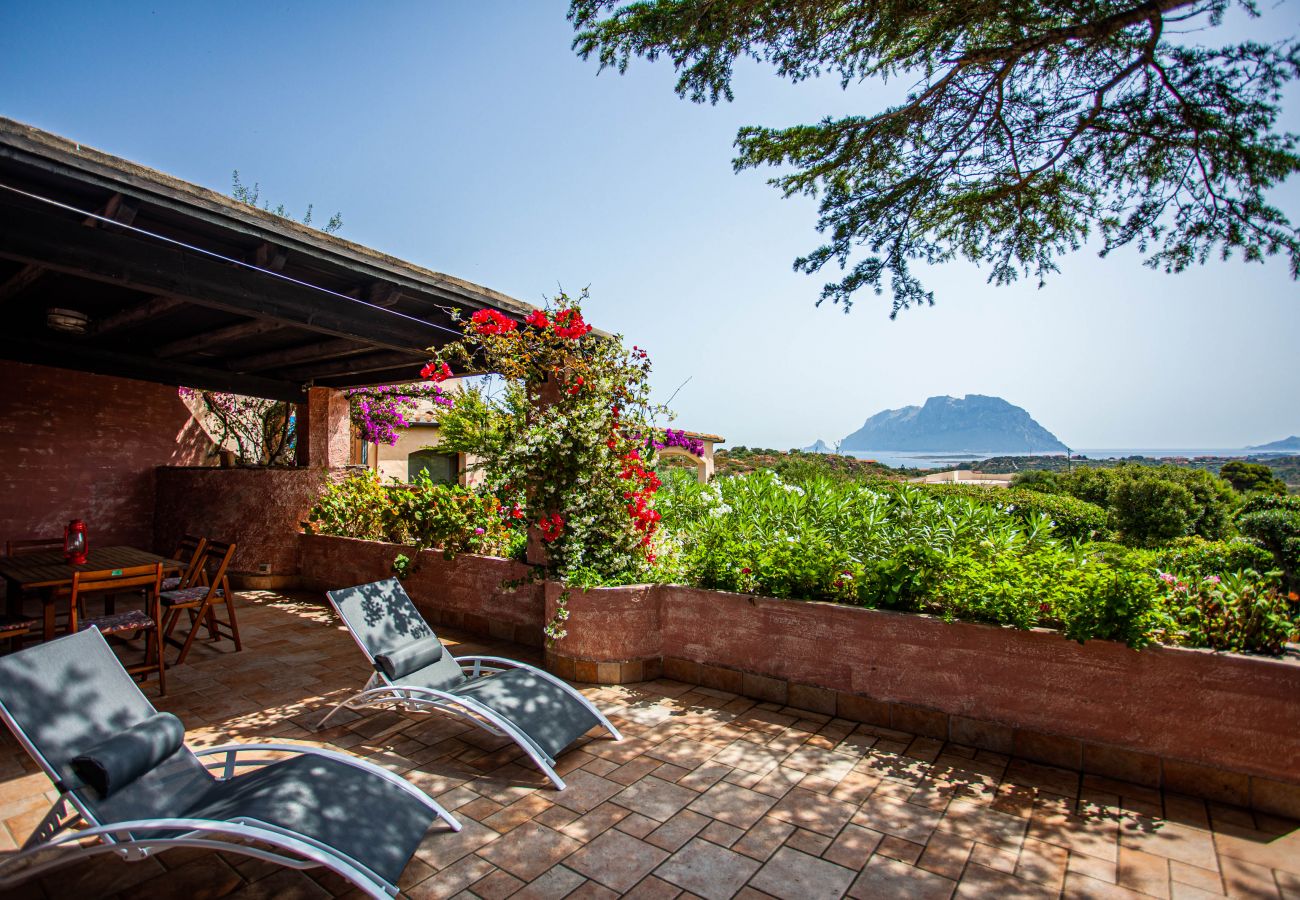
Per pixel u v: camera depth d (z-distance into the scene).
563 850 2.75
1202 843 2.76
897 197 4.51
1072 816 2.99
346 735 3.95
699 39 4.09
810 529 5.18
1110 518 10.88
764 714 4.20
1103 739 3.36
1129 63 3.64
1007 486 13.34
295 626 6.37
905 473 14.59
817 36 4.05
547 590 5.00
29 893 2.47
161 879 2.58
